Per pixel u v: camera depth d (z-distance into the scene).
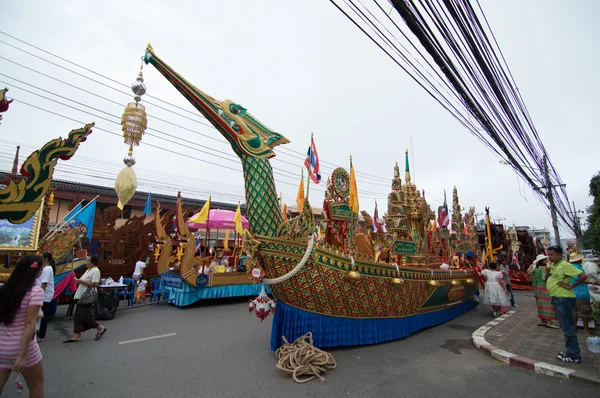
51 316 8.90
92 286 6.79
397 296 6.93
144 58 5.02
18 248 7.64
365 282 6.24
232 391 4.22
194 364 5.21
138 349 6.03
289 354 4.84
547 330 7.44
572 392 4.27
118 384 4.41
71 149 6.02
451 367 5.24
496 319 8.84
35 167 5.66
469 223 14.07
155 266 14.11
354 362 5.36
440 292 8.66
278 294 5.57
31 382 3.13
